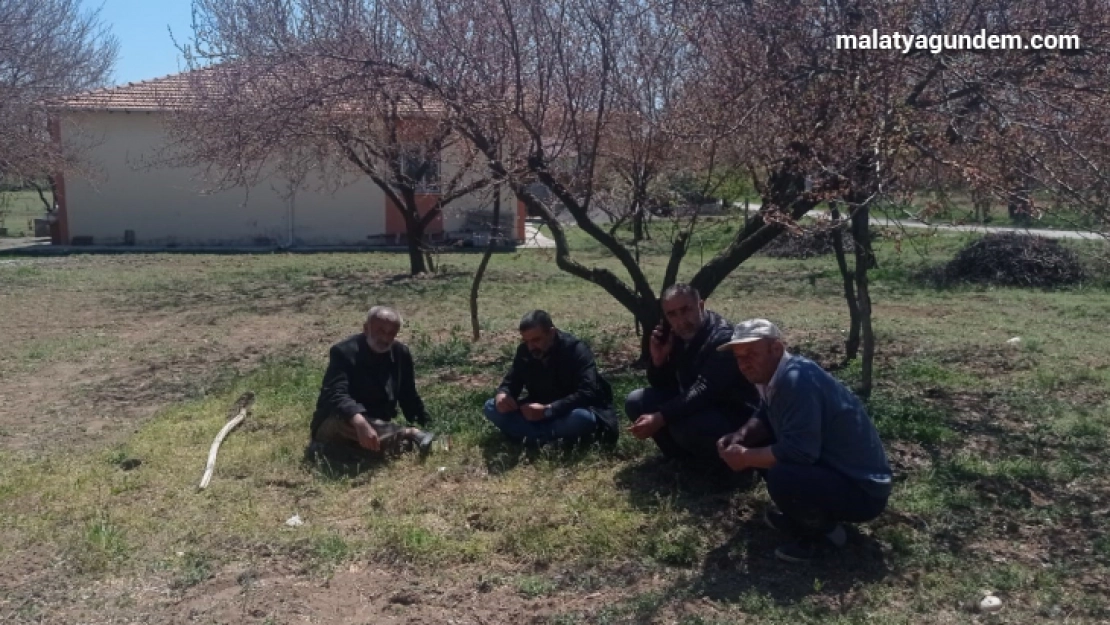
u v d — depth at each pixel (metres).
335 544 5.00
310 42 9.41
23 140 17.50
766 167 7.13
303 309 13.42
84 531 5.25
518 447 6.34
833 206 6.71
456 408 7.39
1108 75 6.12
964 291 14.68
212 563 4.89
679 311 5.53
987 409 7.43
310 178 24.56
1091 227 5.83
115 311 13.45
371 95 8.57
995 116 5.97
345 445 6.39
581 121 8.08
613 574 4.70
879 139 5.70
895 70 6.09
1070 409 7.38
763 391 4.75
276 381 8.59
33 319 12.77
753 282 15.96
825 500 4.54
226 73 11.66
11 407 8.12
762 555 4.81
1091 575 4.59
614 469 5.96
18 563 4.93
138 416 7.71
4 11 18.88
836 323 11.69
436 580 4.67
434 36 8.05
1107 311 12.50
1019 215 6.80
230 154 9.67
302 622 4.31
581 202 8.59
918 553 4.78
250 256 21.91
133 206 24.55
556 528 5.14
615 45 7.86
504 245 23.94
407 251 23.61
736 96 6.66
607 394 6.38
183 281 16.70
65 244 24.47
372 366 6.50
